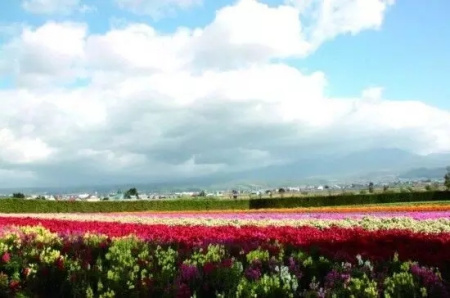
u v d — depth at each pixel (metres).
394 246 10.03
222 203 48.44
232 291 6.61
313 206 48.25
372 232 13.49
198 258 8.24
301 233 13.02
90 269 7.79
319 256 8.80
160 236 12.68
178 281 6.96
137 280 7.18
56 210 43.00
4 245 9.55
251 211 38.53
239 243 10.40
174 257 8.51
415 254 8.55
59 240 10.91
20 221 19.38
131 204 45.94
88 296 6.70
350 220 21.41
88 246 9.84
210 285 7.09
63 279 7.64
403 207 33.16
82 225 17.38
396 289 6.46
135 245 9.85
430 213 26.05
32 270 7.97
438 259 8.18
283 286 6.67
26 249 9.48
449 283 6.97
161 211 43.47
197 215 32.00
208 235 12.83
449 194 48.72
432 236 12.20
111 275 7.22
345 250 9.47
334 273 7.18
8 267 8.20
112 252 8.92
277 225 19.59
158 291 6.82
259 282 6.73
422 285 6.71
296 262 8.05
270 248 9.36
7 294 7.54
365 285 6.55
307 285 7.44
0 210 40.62
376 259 8.27
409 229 16.31
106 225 17.47
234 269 7.29
